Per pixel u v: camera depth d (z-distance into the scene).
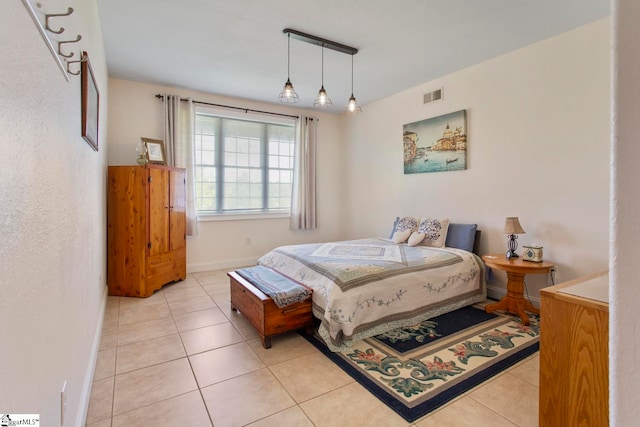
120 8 2.63
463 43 3.23
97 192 2.66
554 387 1.36
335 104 5.35
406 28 2.94
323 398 1.89
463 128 3.88
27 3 0.81
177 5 2.60
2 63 0.68
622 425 0.44
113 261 3.66
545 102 3.18
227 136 5.07
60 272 1.22
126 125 4.26
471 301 3.35
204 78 4.18
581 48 2.92
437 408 1.79
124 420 1.70
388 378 2.08
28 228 0.87
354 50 3.36
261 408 1.80
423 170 4.40
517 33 3.04
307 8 2.63
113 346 2.50
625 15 0.43
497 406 1.81
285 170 5.59
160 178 3.84
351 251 3.50
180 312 3.19
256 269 3.32
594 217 2.88
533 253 3.02
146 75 4.08
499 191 3.57
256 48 3.33
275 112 5.34
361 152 5.51
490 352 2.40
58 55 1.16
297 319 2.62
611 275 0.45
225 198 5.08
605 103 2.80
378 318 2.65
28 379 0.86
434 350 2.43
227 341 2.60
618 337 0.44
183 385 2.01
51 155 1.09
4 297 0.71
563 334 1.33
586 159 2.92
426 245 3.86
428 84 4.30
